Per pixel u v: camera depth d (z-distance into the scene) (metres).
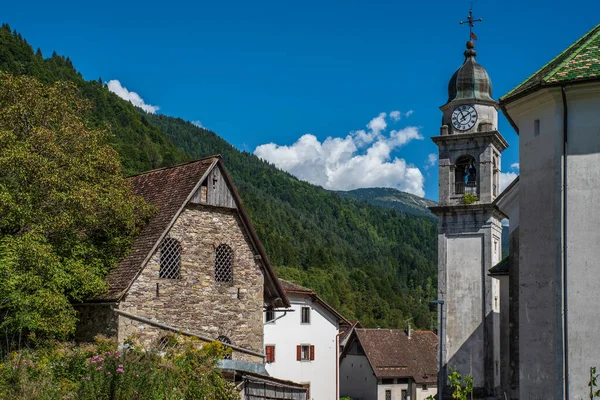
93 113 112.56
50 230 28.11
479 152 47.78
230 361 29.02
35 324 25.83
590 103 18.45
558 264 18.30
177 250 31.05
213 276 32.00
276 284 34.25
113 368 22.11
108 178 30.72
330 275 141.38
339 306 128.12
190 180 32.25
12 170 27.03
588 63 18.52
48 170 27.66
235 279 32.72
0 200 26.38
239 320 32.59
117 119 125.31
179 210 30.77
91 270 29.30
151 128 137.50
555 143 18.70
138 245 30.44
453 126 48.91
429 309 172.12
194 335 29.64
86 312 30.09
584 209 18.22
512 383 21.53
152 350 24.70
